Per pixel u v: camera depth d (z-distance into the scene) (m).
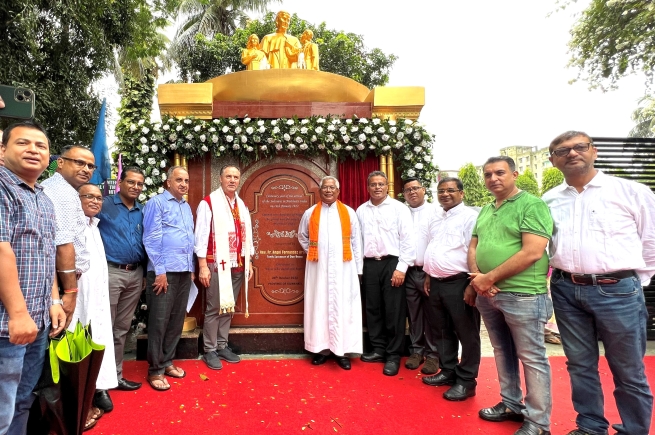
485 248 2.51
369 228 3.72
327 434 2.42
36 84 6.04
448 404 2.84
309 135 3.99
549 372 2.36
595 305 2.21
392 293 3.58
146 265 3.22
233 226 3.70
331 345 3.60
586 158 2.22
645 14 8.71
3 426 1.63
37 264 1.76
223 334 3.75
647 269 2.26
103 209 2.97
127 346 4.33
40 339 1.85
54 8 6.20
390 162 4.19
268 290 4.12
